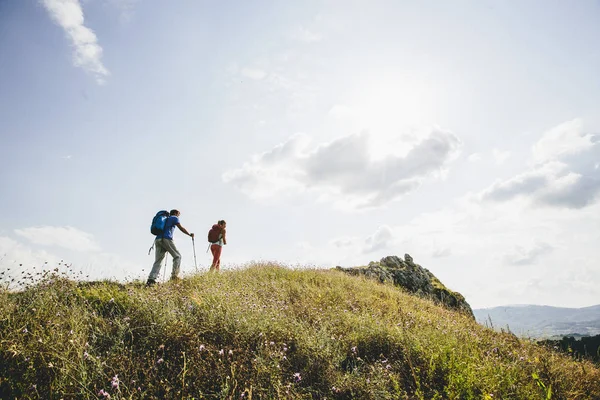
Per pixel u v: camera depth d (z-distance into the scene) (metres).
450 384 4.16
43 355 3.88
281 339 5.12
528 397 4.17
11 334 4.16
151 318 5.15
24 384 3.51
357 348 5.40
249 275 10.76
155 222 8.88
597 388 4.94
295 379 4.18
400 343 5.51
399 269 18.67
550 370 5.14
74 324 4.67
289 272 12.46
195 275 9.43
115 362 4.00
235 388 3.67
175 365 4.14
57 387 3.47
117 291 6.61
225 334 4.98
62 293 6.10
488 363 4.87
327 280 11.95
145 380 3.74
